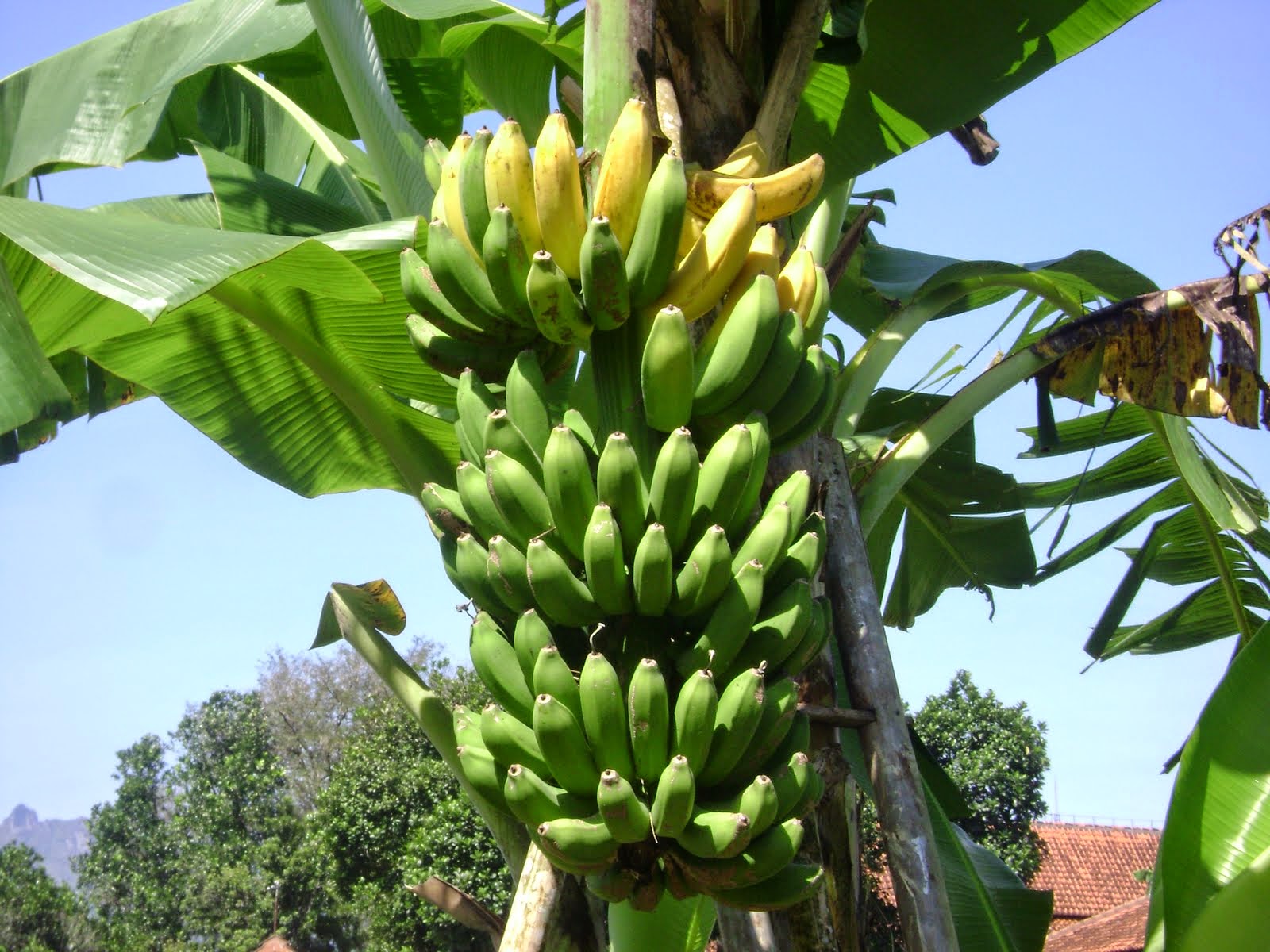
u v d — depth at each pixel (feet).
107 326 9.53
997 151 13.41
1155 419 13.67
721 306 7.63
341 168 13.71
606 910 8.41
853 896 9.02
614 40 7.63
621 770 6.04
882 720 9.02
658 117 7.78
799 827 6.05
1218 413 10.99
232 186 12.44
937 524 15.87
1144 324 11.00
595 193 7.38
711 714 5.85
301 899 66.95
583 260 6.61
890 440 15.12
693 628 6.63
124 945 77.77
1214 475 14.49
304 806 86.43
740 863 5.98
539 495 6.60
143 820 95.91
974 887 10.30
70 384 13.05
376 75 11.14
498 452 6.63
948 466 15.15
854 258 16.29
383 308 10.04
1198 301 10.62
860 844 9.76
